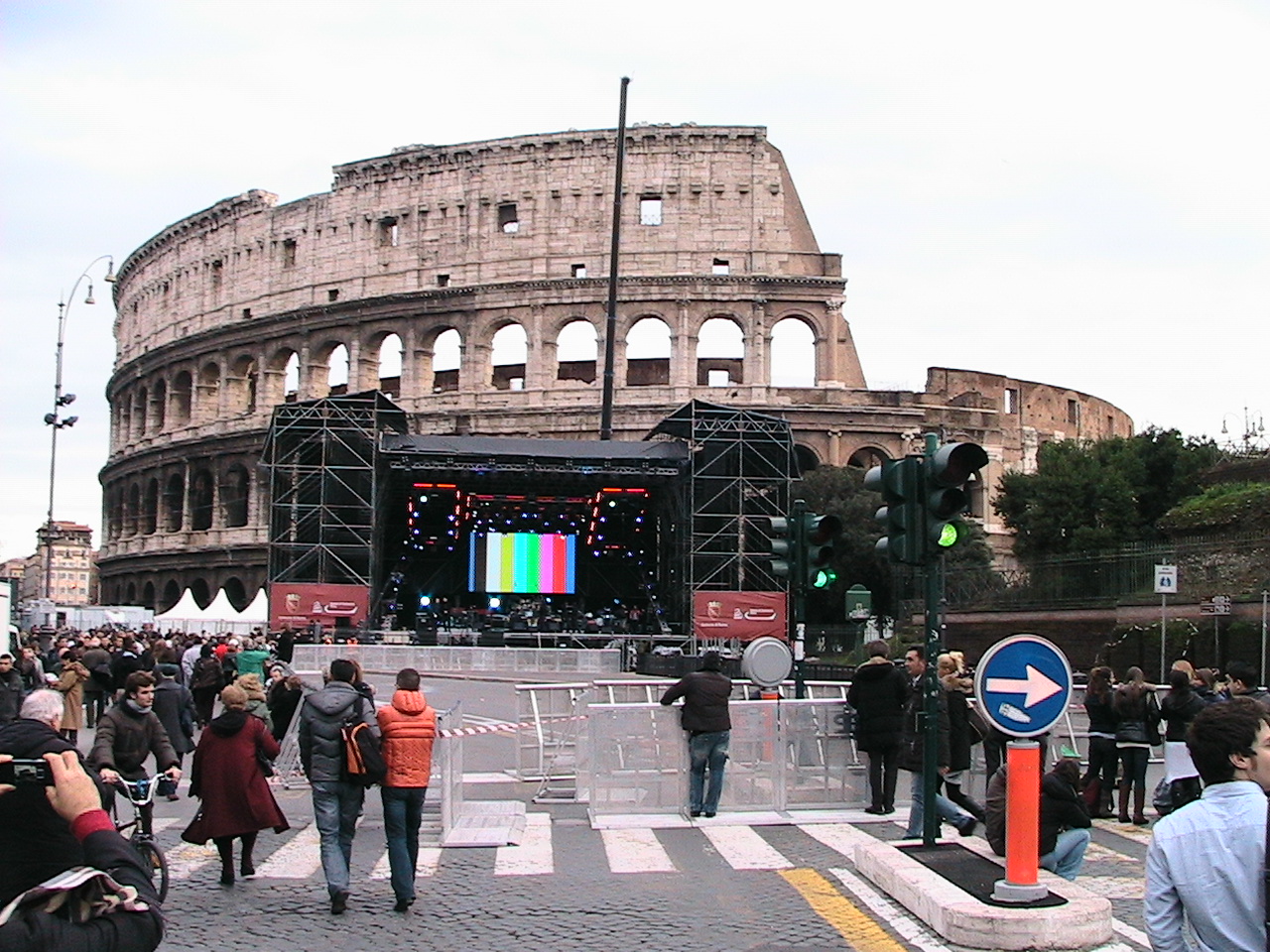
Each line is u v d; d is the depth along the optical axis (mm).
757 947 14766
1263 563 50094
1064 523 82938
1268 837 7578
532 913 16484
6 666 30016
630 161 103188
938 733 20562
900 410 98188
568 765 28547
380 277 108250
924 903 15688
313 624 74938
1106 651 52969
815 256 102000
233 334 114938
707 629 73938
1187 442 88312
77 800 7453
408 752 16906
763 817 23500
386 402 79812
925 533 18734
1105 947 14648
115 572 125312
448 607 87875
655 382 111625
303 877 19000
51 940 6629
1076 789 16578
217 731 18156
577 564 89188
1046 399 109812
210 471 115625
